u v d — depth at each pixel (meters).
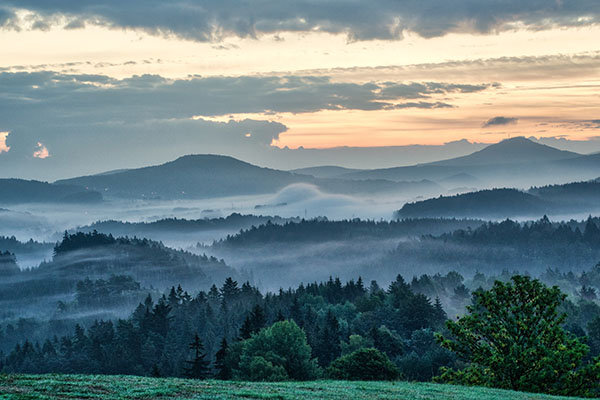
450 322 51.22
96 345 145.00
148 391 26.48
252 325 124.44
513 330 47.19
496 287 49.19
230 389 29.47
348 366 79.19
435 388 36.75
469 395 33.72
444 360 113.25
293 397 27.92
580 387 43.88
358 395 30.34
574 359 44.69
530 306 47.22
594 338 113.62
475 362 50.25
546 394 39.31
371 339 125.12
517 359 44.78
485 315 49.69
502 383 45.34
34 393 24.08
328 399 27.98
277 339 90.25
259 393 28.33
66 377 29.84
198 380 33.69
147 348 140.88
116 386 27.62
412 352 120.62
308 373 88.69
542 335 47.38
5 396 22.94
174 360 138.88
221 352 96.25
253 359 83.69
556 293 47.66
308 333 127.81
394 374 79.31
